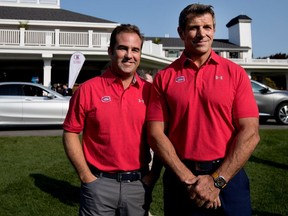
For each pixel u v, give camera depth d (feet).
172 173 7.27
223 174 6.51
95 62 68.85
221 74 7.08
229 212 6.81
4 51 56.13
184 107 7.07
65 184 14.57
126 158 7.24
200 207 6.93
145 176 7.50
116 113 7.23
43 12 83.05
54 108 31.12
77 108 7.33
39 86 31.63
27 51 56.85
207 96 6.93
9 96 30.60
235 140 6.75
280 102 33.53
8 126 34.37
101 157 7.23
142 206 7.43
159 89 7.44
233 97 7.02
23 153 20.10
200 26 7.22
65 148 7.30
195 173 6.92
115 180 7.17
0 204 12.25
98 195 7.03
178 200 7.20
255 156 18.92
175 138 7.26
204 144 6.91
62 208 12.09
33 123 30.78
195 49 7.23
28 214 11.51
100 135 7.22
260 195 13.07
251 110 6.92
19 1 85.61
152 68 72.13
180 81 7.21
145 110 7.53
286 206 11.96
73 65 28.63
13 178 15.21
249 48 138.51
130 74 7.44
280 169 16.48
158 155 7.07
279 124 34.06
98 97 7.28
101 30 77.97
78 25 74.84
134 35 7.41
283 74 117.19
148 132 7.33
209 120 6.93
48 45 57.52
